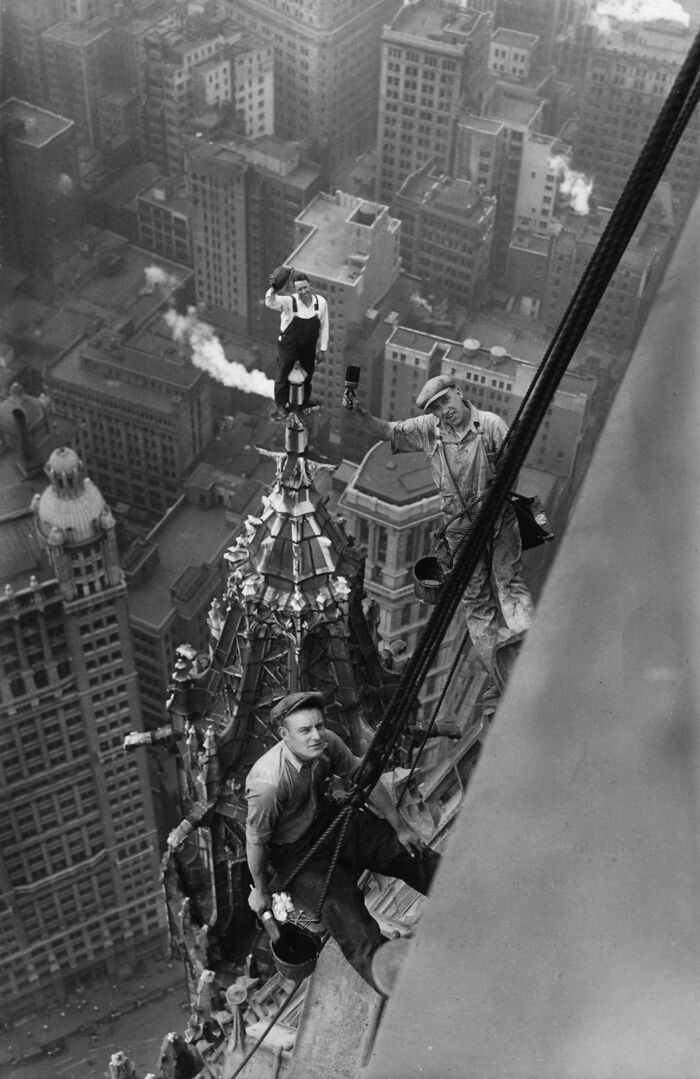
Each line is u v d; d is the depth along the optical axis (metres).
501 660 19.09
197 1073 36.03
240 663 30.22
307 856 12.88
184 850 32.56
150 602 192.00
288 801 12.86
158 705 197.75
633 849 5.44
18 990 191.88
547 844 5.53
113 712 164.00
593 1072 4.95
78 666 156.88
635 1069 4.94
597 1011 5.11
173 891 33.59
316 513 28.58
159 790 188.38
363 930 13.04
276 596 28.94
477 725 23.19
